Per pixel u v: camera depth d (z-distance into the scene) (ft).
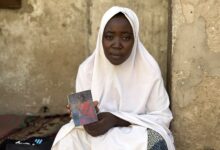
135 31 3.96
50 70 5.25
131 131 3.84
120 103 4.10
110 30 3.88
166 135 3.89
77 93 3.82
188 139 4.55
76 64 5.21
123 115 3.92
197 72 4.42
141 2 4.96
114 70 4.07
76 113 3.78
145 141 3.74
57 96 5.29
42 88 5.30
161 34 4.99
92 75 4.13
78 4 5.08
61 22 5.14
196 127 4.52
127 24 3.87
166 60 5.00
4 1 5.10
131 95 4.13
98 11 5.03
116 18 3.88
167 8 4.93
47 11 5.13
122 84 4.11
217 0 4.28
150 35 5.00
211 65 4.39
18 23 5.19
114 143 3.76
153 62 4.13
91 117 3.78
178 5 4.36
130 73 4.09
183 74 4.45
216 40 4.34
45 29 5.17
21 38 5.22
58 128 4.74
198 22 4.35
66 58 5.21
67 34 5.16
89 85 4.15
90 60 4.17
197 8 4.33
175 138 4.56
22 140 4.38
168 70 4.76
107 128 3.82
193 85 4.45
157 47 5.02
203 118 4.49
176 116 4.53
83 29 5.12
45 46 5.21
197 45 4.39
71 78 5.24
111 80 4.09
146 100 4.11
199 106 4.48
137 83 4.13
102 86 4.10
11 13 5.17
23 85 5.32
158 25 4.98
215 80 4.41
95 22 5.07
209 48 4.37
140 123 3.89
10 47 5.25
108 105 4.12
